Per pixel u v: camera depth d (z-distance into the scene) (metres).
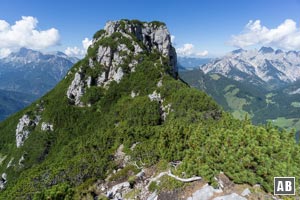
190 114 92.06
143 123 107.12
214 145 32.59
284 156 30.89
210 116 89.75
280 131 41.44
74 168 54.97
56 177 55.41
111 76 167.25
